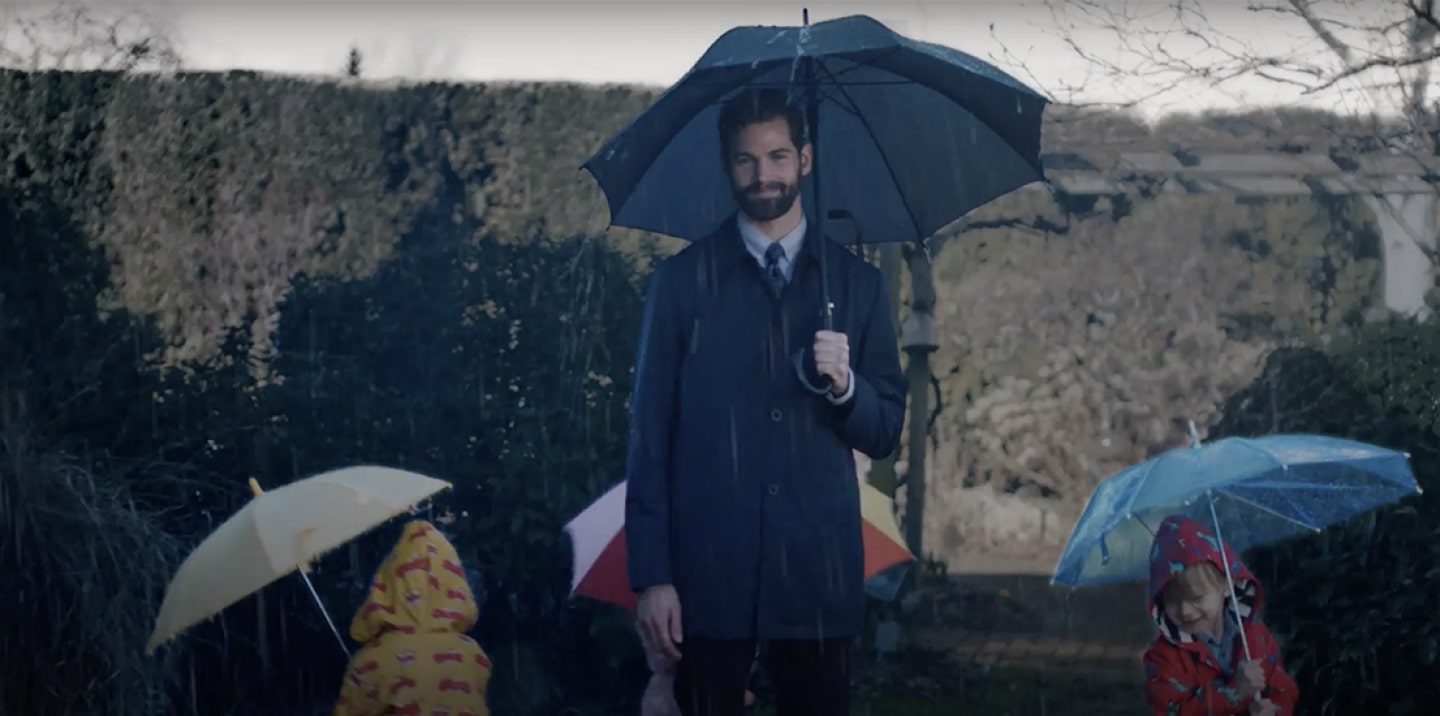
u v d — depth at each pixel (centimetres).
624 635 770
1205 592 504
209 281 934
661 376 484
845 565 474
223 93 955
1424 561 634
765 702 785
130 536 673
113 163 936
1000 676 855
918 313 963
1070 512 1226
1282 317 1184
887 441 483
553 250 861
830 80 507
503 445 810
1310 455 504
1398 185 1074
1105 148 1127
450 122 970
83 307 814
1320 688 654
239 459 793
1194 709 507
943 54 480
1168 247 1207
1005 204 1198
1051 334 1223
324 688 765
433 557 522
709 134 528
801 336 482
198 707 736
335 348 844
